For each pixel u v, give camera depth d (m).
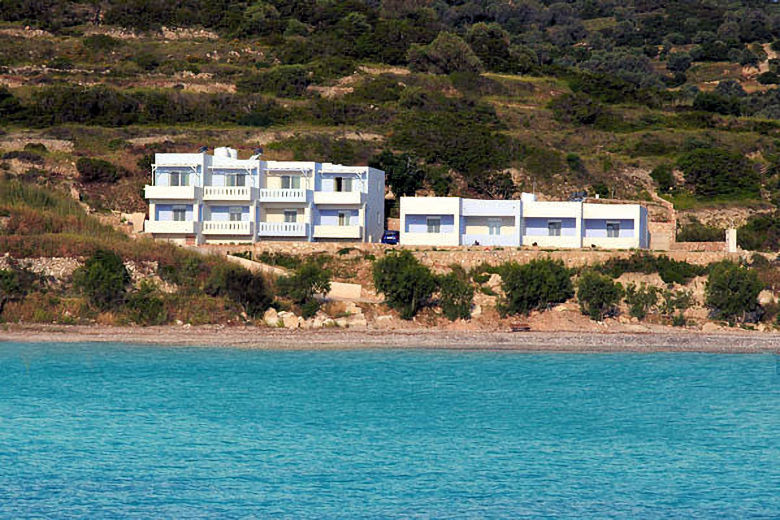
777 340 170.75
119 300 171.50
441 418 122.44
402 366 150.00
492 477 99.50
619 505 91.75
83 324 167.12
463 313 175.25
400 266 176.62
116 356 152.38
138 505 90.06
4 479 97.00
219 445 109.94
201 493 93.56
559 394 135.12
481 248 199.75
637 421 122.00
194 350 157.38
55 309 169.25
